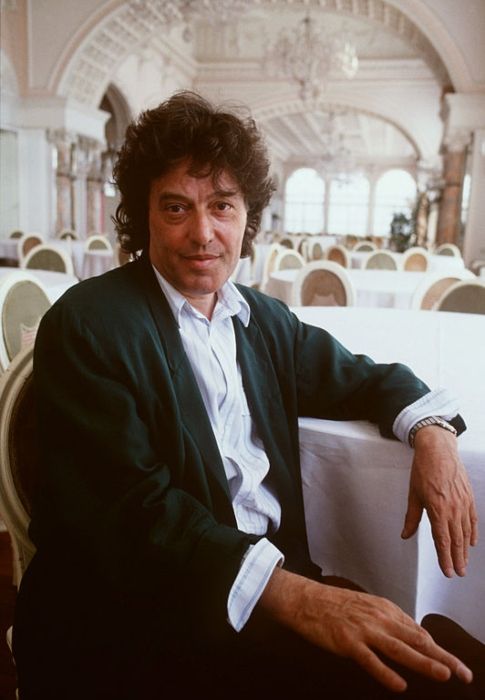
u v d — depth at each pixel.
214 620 0.87
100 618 1.01
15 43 12.00
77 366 0.97
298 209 34.19
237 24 16.25
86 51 12.23
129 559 0.93
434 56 12.43
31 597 1.04
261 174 1.12
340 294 3.73
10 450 1.11
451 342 1.85
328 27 16.09
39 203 12.62
